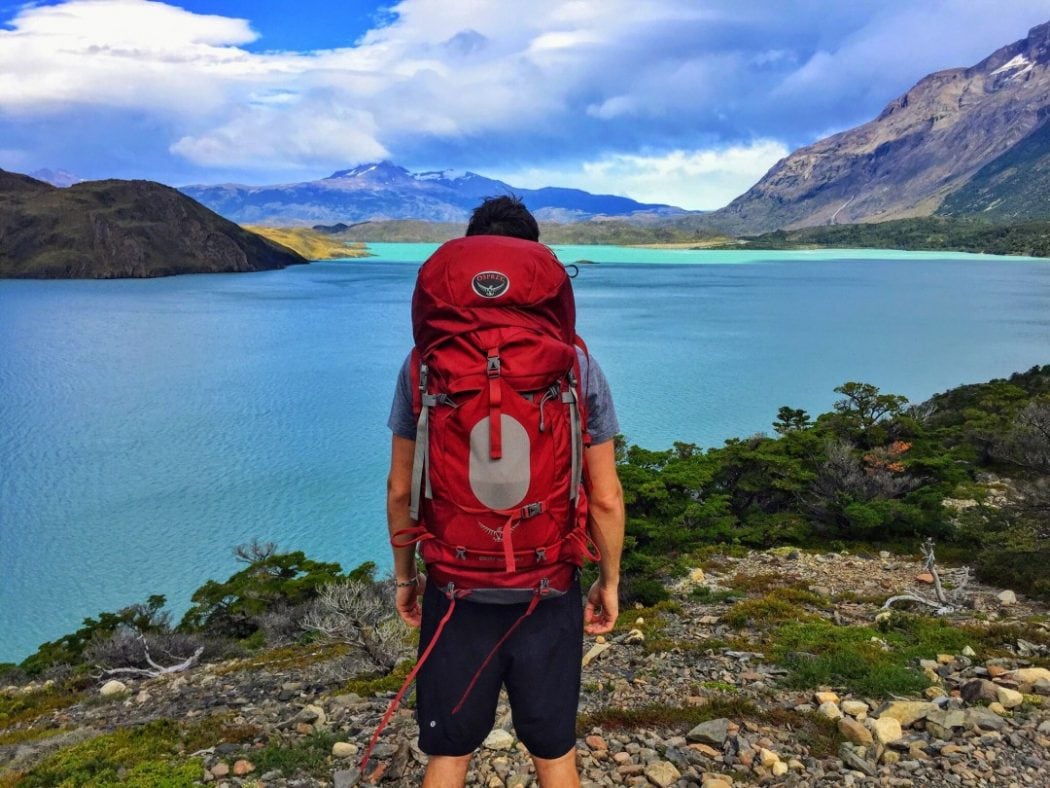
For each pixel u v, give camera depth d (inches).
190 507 2226.9
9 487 2481.5
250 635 683.4
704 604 471.5
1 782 181.6
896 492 816.3
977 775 156.3
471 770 165.5
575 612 92.4
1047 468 661.3
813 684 217.2
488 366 80.6
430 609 92.3
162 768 176.4
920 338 6008.9
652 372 4522.6
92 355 5556.1
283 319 7583.7
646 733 182.4
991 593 470.9
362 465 2731.3
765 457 877.8
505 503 81.2
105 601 1552.7
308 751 183.9
